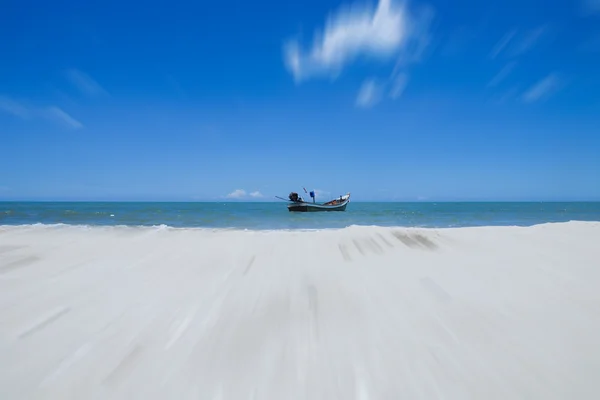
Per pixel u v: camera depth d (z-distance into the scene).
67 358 3.06
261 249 7.77
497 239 8.73
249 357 3.07
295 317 3.97
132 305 4.34
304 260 6.75
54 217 23.73
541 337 3.42
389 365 2.93
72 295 4.70
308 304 4.39
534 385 2.64
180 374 2.81
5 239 9.05
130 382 2.71
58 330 3.61
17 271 5.89
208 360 3.02
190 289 4.99
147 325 3.74
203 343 3.33
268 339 3.42
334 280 5.43
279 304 4.39
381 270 6.00
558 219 25.05
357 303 4.41
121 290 4.92
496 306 4.28
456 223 20.86
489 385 2.64
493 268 6.06
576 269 5.93
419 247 7.92
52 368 2.90
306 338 3.44
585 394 2.53
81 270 5.99
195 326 3.72
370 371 2.84
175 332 3.57
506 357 3.04
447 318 3.91
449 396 2.51
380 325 3.74
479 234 9.38
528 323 3.76
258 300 4.53
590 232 9.66
